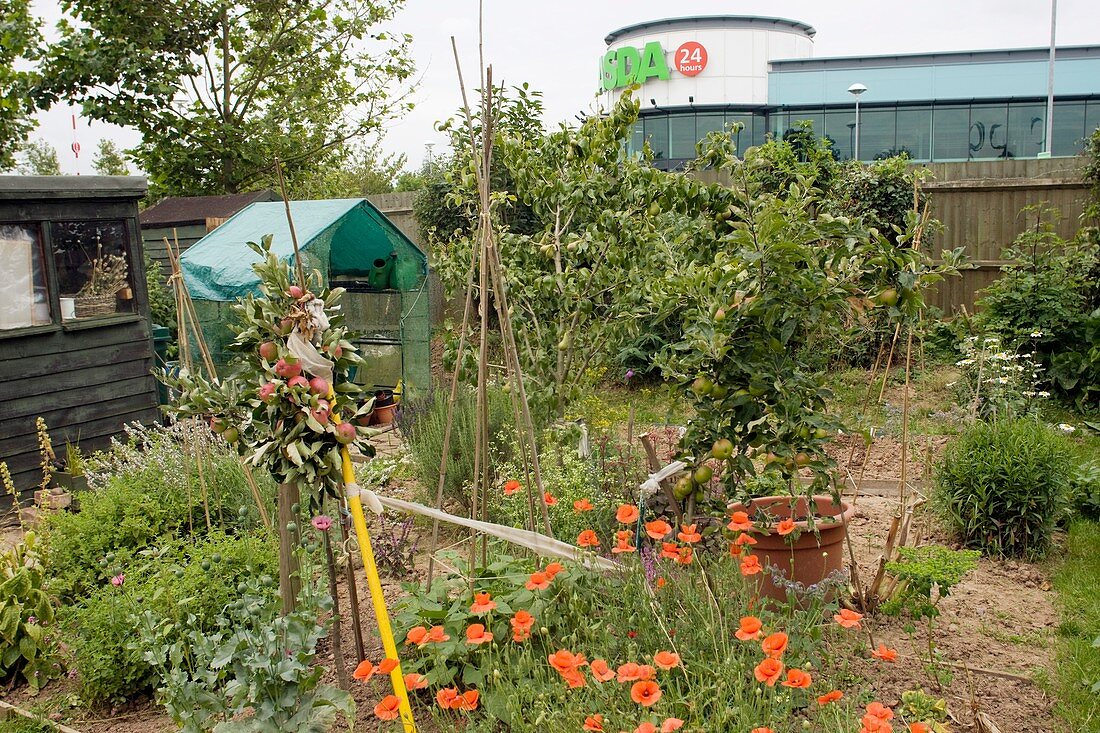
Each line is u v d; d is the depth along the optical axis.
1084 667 3.38
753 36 39.44
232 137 14.50
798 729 2.72
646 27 40.28
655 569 3.48
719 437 3.51
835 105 24.12
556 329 5.44
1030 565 4.59
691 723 2.42
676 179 5.05
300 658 2.65
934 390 8.09
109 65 13.17
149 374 7.58
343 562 3.42
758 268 3.30
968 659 3.46
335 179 19.16
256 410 3.14
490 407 6.06
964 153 23.77
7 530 6.07
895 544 4.23
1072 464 5.14
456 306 12.74
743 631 2.50
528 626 2.71
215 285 7.76
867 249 3.47
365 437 3.29
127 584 3.69
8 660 3.65
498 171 9.77
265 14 14.24
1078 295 7.85
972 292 10.43
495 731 2.80
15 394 6.64
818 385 3.51
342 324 3.25
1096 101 22.72
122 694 3.49
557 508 4.38
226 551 3.93
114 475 5.60
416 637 2.65
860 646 3.35
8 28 12.03
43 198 6.68
